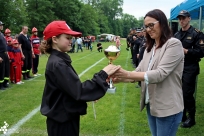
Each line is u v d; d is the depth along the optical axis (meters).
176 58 2.07
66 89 1.75
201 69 11.61
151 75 2.01
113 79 2.09
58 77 1.76
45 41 1.93
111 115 4.76
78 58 17.06
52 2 47.62
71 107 1.82
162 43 2.14
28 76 8.88
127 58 16.80
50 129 1.88
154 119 2.40
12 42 7.60
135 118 4.60
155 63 2.17
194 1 4.66
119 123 4.33
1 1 29.81
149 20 2.13
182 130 4.02
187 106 4.11
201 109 5.12
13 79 7.86
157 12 2.13
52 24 1.91
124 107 5.30
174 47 2.08
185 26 3.99
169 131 2.19
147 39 2.35
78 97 1.72
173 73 2.14
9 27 31.20
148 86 2.22
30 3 39.97
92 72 10.21
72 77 1.77
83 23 54.53
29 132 3.96
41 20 39.81
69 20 51.38
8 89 7.02
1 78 6.93
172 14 7.36
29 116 4.71
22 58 8.08
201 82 8.17
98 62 14.29
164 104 2.13
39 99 5.93
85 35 56.44
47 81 1.87
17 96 6.21
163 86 2.13
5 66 7.07
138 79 2.04
